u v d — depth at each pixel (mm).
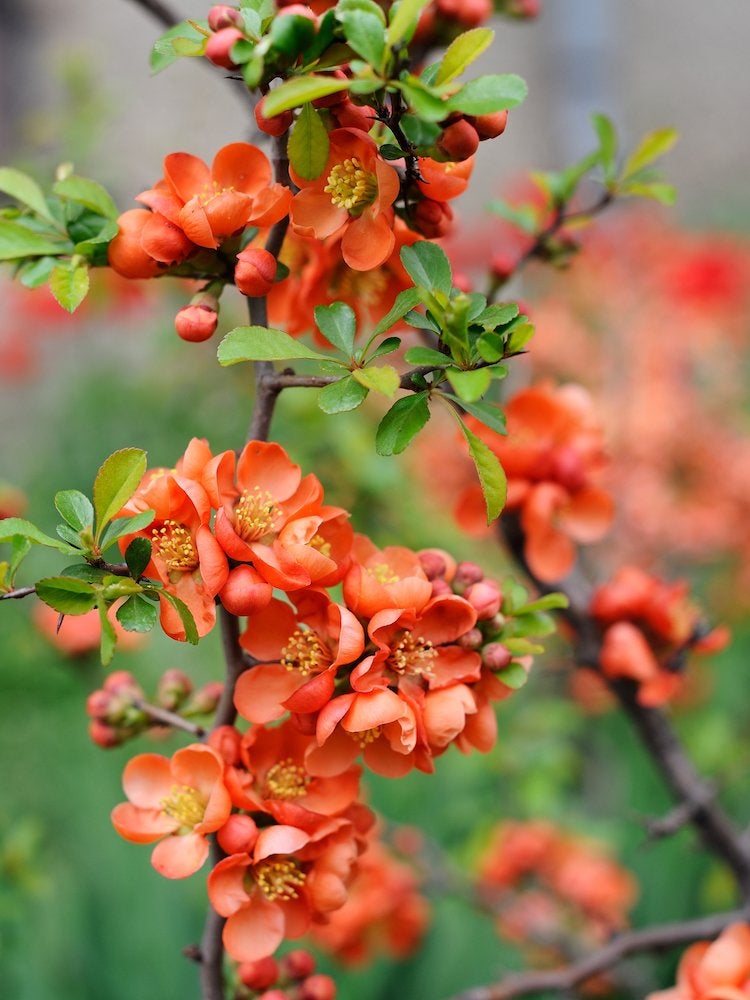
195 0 1683
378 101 601
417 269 616
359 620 617
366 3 587
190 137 1545
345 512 619
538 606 659
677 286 1950
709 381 1905
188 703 717
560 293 1915
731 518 1651
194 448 606
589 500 788
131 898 1219
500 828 1196
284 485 626
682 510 1659
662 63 3822
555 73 3428
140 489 626
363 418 1206
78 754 1424
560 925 1119
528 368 1773
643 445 1639
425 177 622
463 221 3057
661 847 1297
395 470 1099
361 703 603
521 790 1210
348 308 619
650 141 807
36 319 2172
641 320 1879
